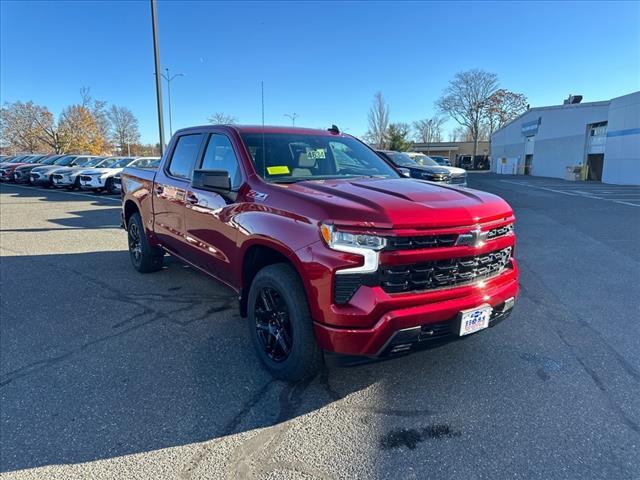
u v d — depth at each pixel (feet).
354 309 8.35
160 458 7.79
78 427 8.66
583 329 13.52
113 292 16.97
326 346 8.74
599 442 8.21
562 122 115.55
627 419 8.95
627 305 15.67
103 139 207.92
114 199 53.42
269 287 10.10
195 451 7.98
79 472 7.44
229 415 9.08
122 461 7.72
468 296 9.27
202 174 10.96
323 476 7.34
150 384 10.27
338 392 9.95
